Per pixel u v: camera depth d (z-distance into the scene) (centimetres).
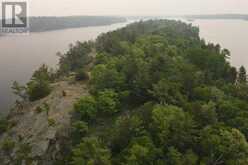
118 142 3238
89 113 4012
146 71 4697
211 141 2967
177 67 5050
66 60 7981
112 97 4238
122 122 3381
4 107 5925
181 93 4294
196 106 3581
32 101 5284
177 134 3058
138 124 3312
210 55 5950
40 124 4241
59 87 5506
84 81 5741
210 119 3481
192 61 5906
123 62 5375
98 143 3148
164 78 4444
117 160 2967
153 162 2822
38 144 3803
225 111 3753
